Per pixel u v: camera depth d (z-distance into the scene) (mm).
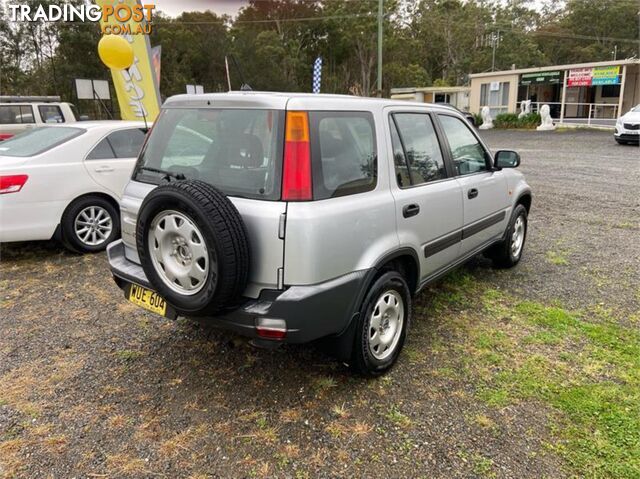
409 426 2705
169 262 2660
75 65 32031
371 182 2936
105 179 5660
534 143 19172
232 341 3623
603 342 3621
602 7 47062
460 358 3402
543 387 3062
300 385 3078
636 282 4797
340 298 2703
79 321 3967
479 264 5375
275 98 2631
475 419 2762
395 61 48750
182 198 2445
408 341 3637
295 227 2479
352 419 2760
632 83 27062
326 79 47344
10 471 2371
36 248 5871
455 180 3836
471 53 53531
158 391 3016
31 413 2797
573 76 25422
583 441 2592
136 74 10672
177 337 3693
